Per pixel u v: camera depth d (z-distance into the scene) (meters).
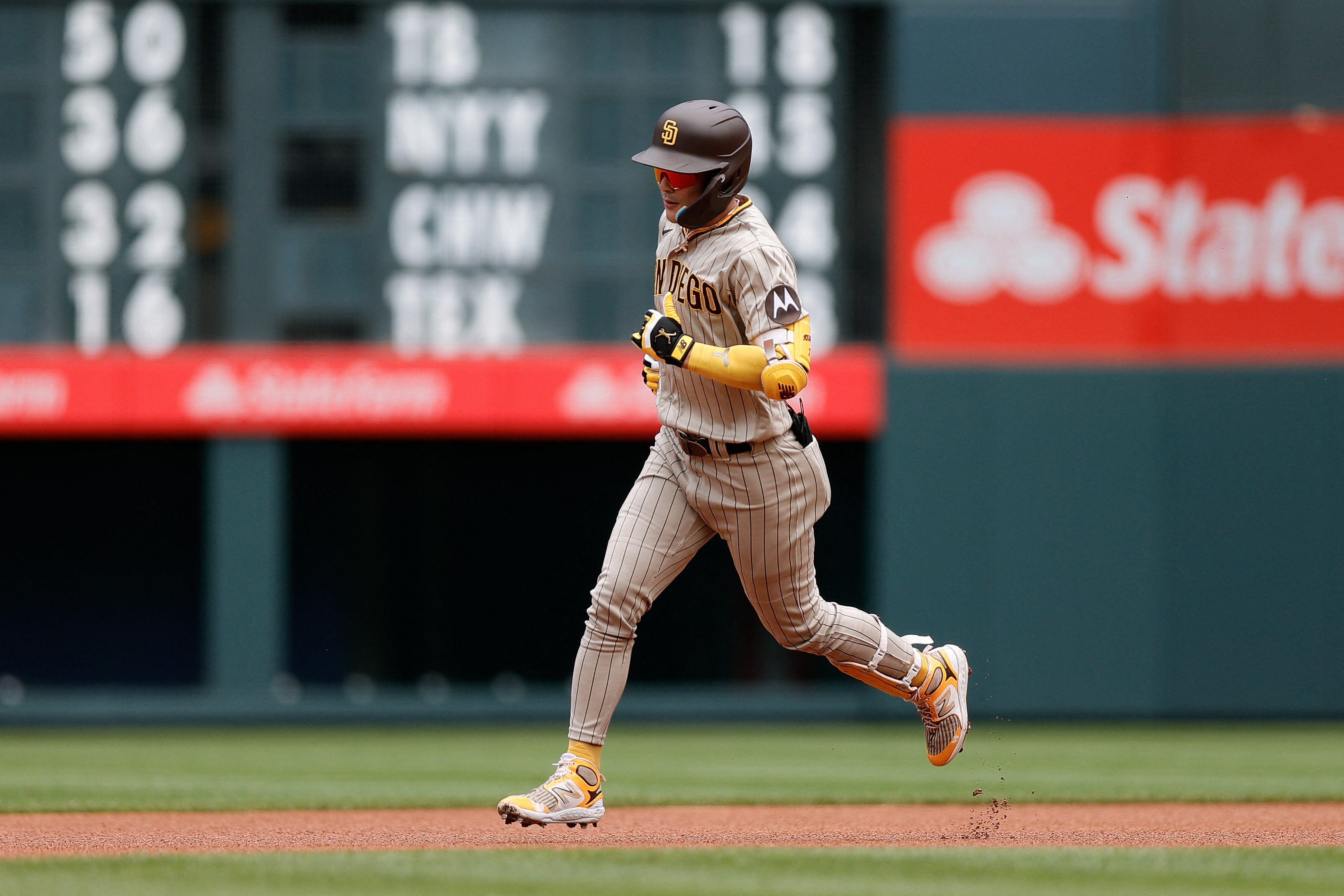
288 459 39.91
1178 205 35.22
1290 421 35.06
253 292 34.81
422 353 34.94
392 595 40.09
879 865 9.59
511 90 34.53
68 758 25.61
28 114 34.41
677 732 33.41
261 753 27.06
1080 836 12.13
